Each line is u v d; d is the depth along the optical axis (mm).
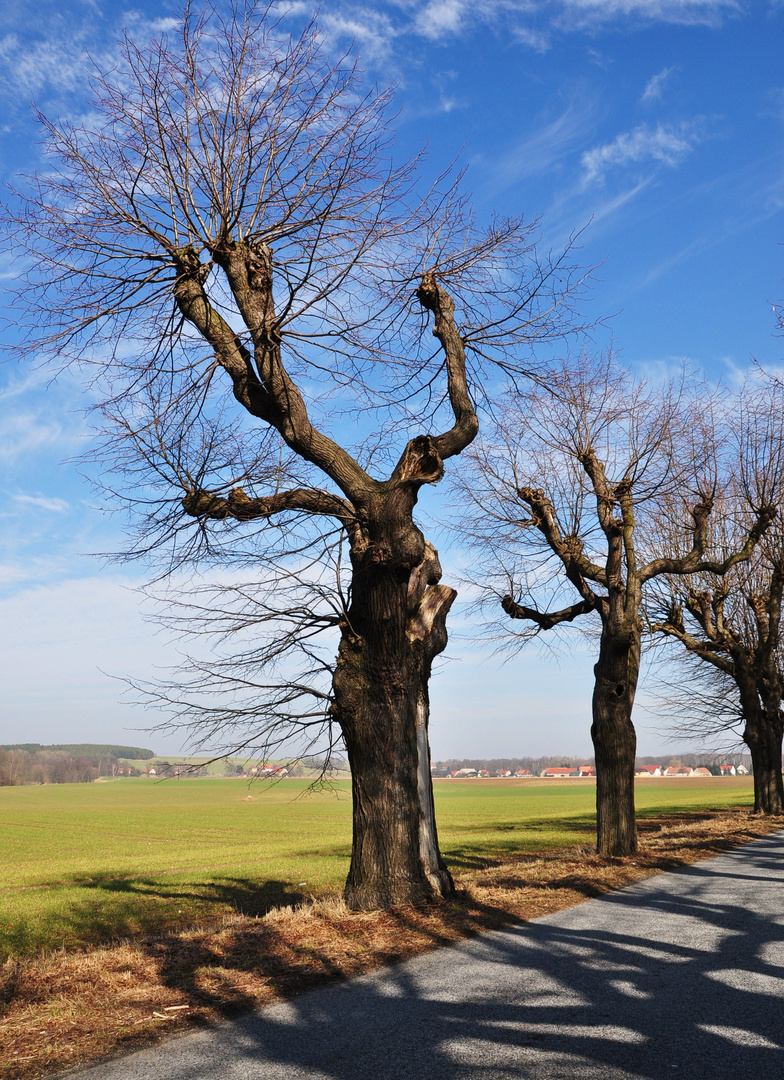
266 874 19984
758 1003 6129
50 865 25719
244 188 9867
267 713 10336
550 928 9180
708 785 120938
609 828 16891
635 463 17047
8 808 65125
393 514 10133
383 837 10242
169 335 10352
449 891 10586
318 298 9750
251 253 10188
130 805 68812
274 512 10172
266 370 9844
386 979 6961
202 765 10562
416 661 10758
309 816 53031
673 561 19062
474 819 43562
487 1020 5758
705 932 8961
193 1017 5934
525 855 21438
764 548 27312
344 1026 5656
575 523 18406
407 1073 4719
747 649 29391
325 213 10023
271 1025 5703
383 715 10383
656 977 6965
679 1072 4691
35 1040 5457
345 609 10250
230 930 8984
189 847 32156
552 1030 5516
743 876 13859
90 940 12062
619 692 17141
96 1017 5953
